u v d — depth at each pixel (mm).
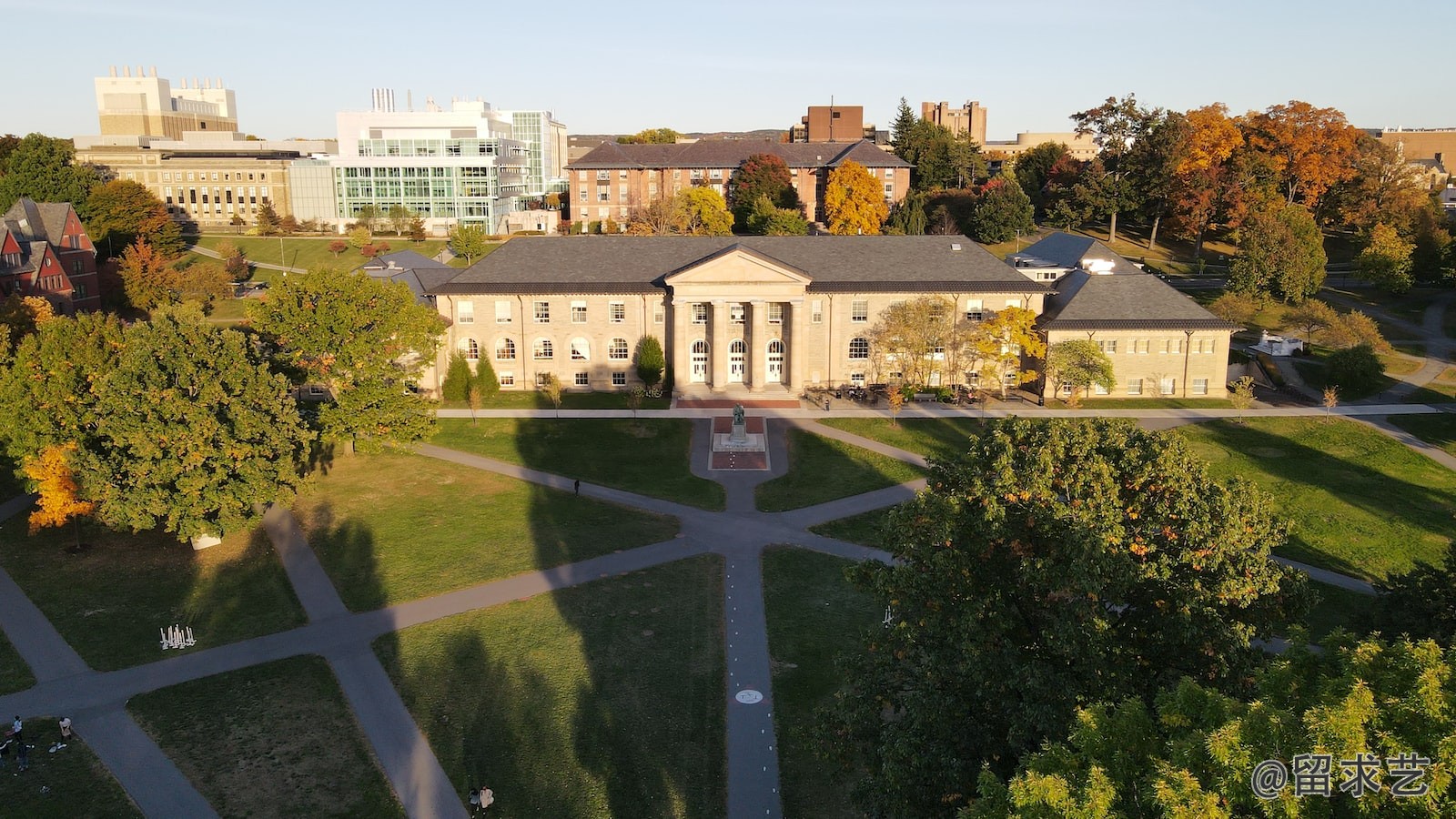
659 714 42375
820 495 68688
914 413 87312
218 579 55375
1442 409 86250
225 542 60250
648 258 96750
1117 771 22391
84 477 55531
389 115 196750
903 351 92500
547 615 51094
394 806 36531
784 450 77875
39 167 144375
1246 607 30641
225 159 193500
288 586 54438
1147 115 150625
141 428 55406
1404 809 19344
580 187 180750
